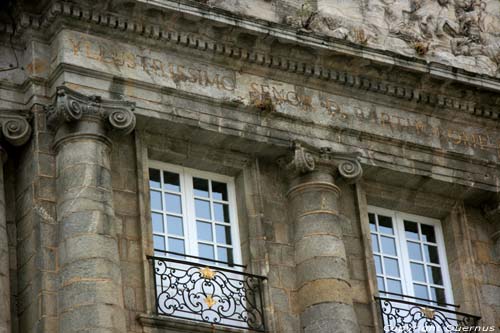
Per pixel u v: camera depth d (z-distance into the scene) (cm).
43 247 4234
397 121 4906
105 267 4191
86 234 4216
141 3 4494
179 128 4531
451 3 5206
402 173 4841
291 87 4762
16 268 4294
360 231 4741
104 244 4225
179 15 4547
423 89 4947
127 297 4294
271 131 4659
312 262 4547
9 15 4500
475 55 5162
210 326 4353
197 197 4606
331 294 4500
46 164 4356
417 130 4934
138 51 4553
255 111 4656
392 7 5066
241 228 4606
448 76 4928
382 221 4903
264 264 4531
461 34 5175
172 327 4300
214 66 4656
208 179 4656
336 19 4925
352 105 4850
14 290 4262
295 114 4719
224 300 4444
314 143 4716
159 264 4394
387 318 4675
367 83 4862
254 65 4709
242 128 4612
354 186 4800
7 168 4412
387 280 4812
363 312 4619
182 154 4581
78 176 4294
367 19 4994
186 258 4484
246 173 4659
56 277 4212
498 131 5112
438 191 4947
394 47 5000
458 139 5000
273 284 4534
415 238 4938
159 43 4581
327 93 4822
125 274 4322
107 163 4369
